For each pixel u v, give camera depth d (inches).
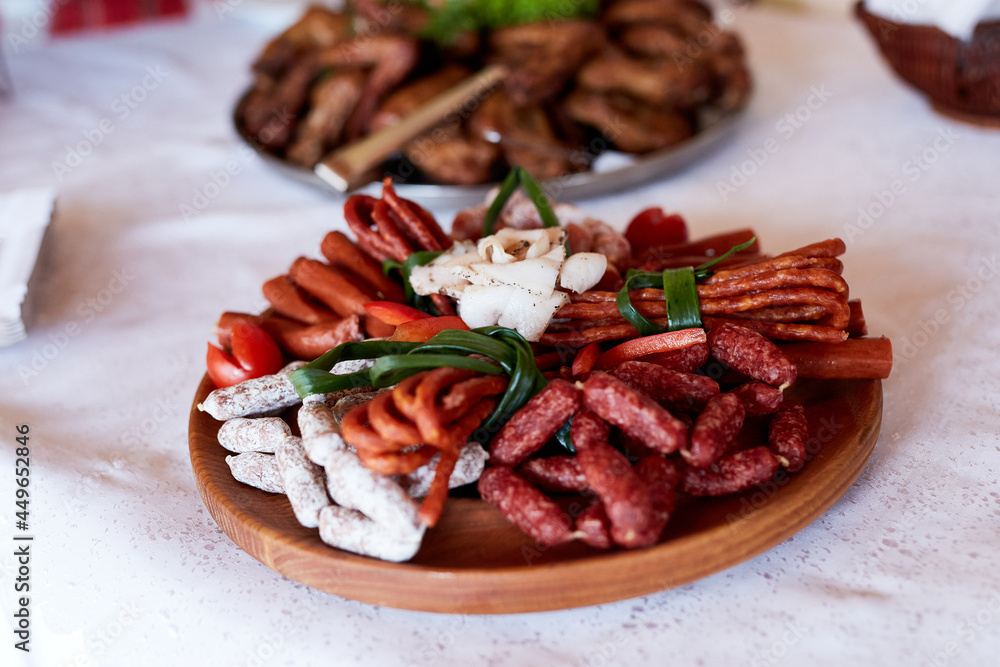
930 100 41.9
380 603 21.5
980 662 20.2
